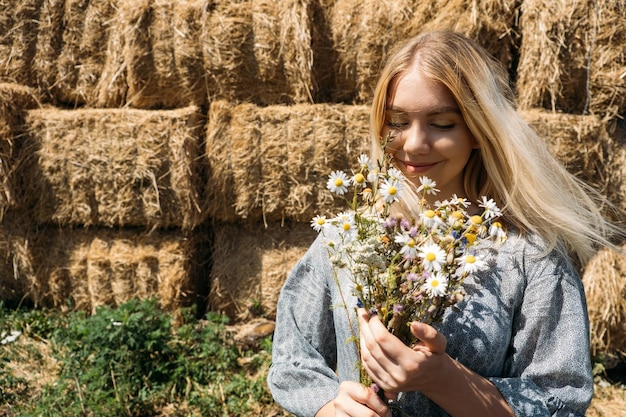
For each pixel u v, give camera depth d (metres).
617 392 3.59
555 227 1.40
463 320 1.32
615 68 3.44
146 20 3.70
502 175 1.41
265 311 4.04
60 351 3.83
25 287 4.16
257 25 3.64
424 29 3.52
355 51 3.65
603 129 3.54
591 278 3.48
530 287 1.34
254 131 3.73
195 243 4.08
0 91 3.78
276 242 4.02
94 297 4.05
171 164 3.76
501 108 1.38
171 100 3.87
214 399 3.35
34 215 4.01
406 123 1.39
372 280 1.22
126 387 3.32
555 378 1.28
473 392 1.22
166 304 4.00
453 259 1.20
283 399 1.44
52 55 3.96
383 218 1.27
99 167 3.83
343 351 1.45
